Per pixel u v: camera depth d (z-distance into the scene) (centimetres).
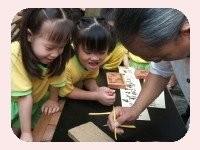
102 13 127
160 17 113
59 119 136
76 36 130
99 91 141
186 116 139
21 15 127
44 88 136
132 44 118
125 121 136
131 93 142
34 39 127
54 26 126
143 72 142
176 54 121
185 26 117
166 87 141
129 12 114
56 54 130
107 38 130
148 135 136
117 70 144
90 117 138
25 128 132
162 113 141
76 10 128
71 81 139
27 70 130
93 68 136
